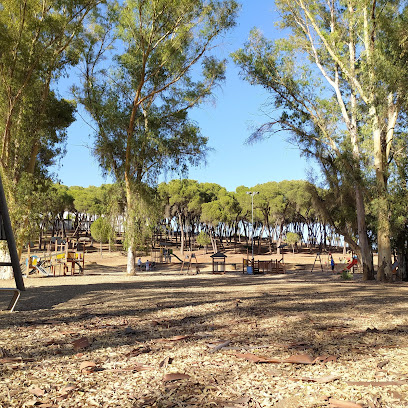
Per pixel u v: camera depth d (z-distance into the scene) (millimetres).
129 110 29125
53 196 28250
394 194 23531
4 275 25812
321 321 7605
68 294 14844
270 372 3809
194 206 74062
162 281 24641
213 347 5055
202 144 29250
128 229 29297
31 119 25156
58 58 26406
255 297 12953
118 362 4371
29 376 3801
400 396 3055
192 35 26750
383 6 22328
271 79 24484
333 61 26531
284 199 74000
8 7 22844
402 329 6594
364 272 25750
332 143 24844
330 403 2916
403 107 23062
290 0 25016
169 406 2920
